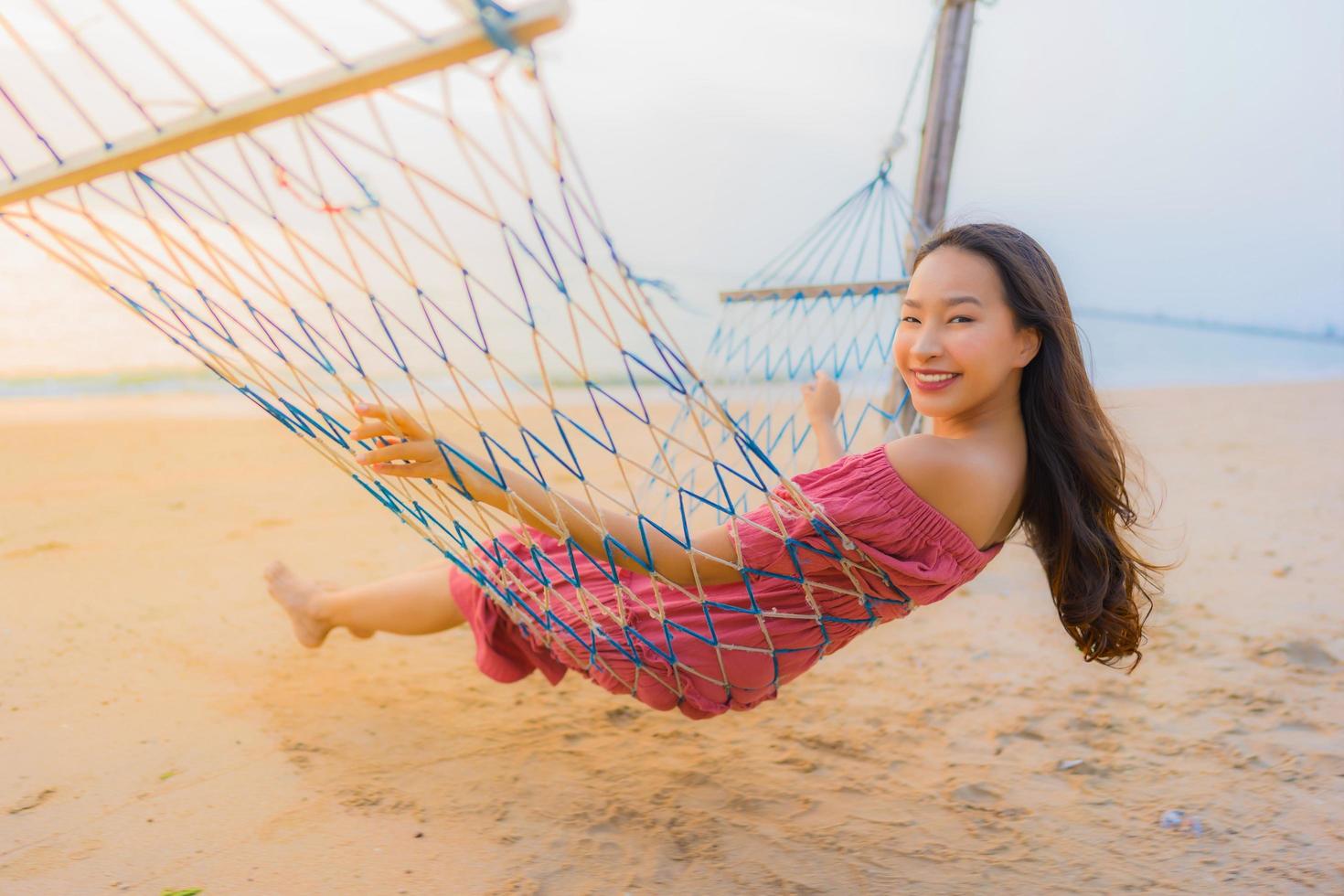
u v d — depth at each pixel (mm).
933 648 3439
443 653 3352
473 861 2039
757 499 4910
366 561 4559
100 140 1432
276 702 2854
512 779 2420
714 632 1936
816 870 2043
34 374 10906
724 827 2213
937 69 3725
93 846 2057
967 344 1758
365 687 3008
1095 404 1928
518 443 8094
